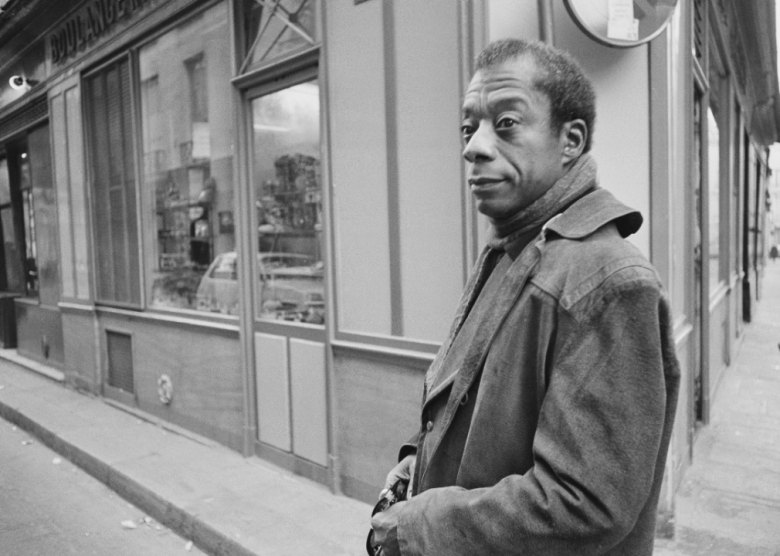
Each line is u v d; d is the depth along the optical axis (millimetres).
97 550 3480
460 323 1217
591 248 937
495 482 1006
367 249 3555
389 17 3320
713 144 5520
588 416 870
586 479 855
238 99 4359
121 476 4191
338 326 3727
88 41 6102
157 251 5469
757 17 6250
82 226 6559
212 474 4148
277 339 4180
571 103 1027
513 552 916
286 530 3311
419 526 1012
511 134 1016
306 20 3795
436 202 3215
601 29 2750
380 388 3510
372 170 3486
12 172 8906
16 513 4012
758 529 3148
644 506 983
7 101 8164
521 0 2855
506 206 1055
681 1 3453
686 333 3541
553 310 939
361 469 3652
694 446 4379
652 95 2910
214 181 4742
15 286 9508
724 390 5906
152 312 5496
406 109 3293
